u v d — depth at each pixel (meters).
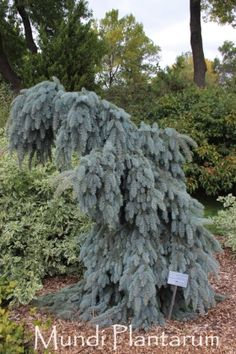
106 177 2.40
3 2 12.60
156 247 2.77
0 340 2.21
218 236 4.93
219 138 6.45
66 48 8.81
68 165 2.68
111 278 2.83
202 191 6.74
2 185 3.79
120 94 8.45
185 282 2.65
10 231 3.51
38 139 2.79
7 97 9.10
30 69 8.77
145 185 2.57
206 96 6.86
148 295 2.60
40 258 3.56
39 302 3.16
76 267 3.63
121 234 2.81
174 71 9.05
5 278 3.31
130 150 2.67
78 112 2.50
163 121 6.45
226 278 3.74
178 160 2.89
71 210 3.68
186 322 2.87
